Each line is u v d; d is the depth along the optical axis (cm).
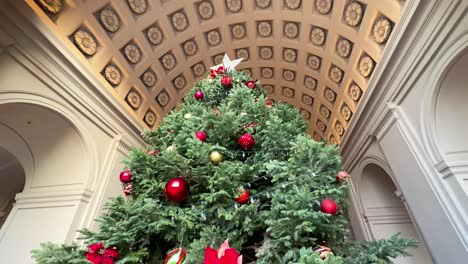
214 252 60
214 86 175
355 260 92
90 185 234
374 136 309
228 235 87
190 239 97
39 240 202
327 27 323
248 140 110
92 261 76
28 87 189
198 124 116
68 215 213
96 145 253
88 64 254
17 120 207
